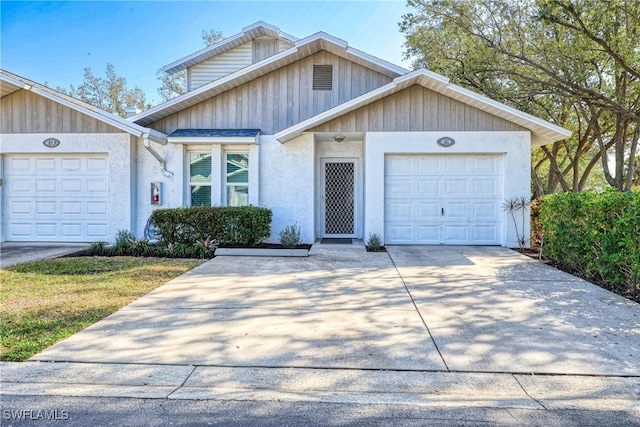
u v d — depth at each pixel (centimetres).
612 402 291
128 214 1057
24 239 1088
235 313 489
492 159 1039
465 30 1395
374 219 1031
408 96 1026
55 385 312
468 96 981
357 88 1120
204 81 1425
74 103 1051
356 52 1080
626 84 1318
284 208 1080
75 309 495
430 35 1516
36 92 1043
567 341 399
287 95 1116
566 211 742
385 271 734
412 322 458
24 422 265
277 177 1082
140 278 665
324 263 812
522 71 1424
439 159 1046
